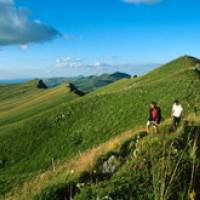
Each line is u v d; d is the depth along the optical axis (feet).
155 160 45.93
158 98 254.27
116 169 60.85
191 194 26.30
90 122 262.67
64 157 232.12
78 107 290.97
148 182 43.60
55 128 272.31
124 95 282.97
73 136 253.24
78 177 59.52
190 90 246.47
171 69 416.67
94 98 298.15
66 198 51.85
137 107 256.73
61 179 64.54
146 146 56.18
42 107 455.22
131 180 45.03
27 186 76.95
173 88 259.60
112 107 271.90
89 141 240.32
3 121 459.73
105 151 71.15
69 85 530.27
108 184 45.83
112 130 242.78
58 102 457.68
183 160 36.96
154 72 426.51
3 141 274.98
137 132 81.15
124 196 41.81
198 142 48.03
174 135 58.49
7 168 240.12
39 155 244.83
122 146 71.67
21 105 538.06
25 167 236.02
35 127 280.10
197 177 35.70
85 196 44.21
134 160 52.47
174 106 82.12
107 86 476.13
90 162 66.13
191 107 212.43
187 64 403.34
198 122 72.28
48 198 52.95
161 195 23.41
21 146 262.26
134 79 447.01
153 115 82.07
